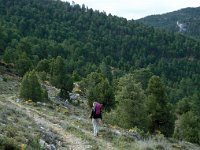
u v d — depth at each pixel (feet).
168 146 70.23
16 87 199.52
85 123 80.02
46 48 546.26
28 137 46.88
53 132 61.52
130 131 79.56
